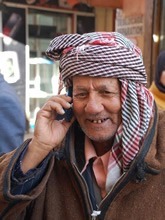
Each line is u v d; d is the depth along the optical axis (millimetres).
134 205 1117
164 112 1194
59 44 1105
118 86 1084
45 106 1137
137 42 4211
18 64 6547
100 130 1111
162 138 1110
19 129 1603
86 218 1143
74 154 1166
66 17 6895
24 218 1214
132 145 1071
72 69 1072
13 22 6398
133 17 4254
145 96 1113
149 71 3953
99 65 1045
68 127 1154
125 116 1086
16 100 1636
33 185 1102
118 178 1120
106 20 6941
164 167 1085
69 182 1188
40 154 1109
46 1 6672
